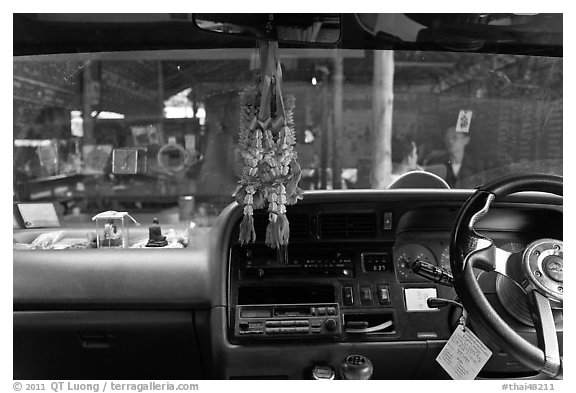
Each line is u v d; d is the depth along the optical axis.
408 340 1.29
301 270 1.38
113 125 4.12
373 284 1.37
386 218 1.39
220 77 3.71
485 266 0.97
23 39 1.83
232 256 1.38
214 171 3.63
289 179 1.24
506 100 3.63
